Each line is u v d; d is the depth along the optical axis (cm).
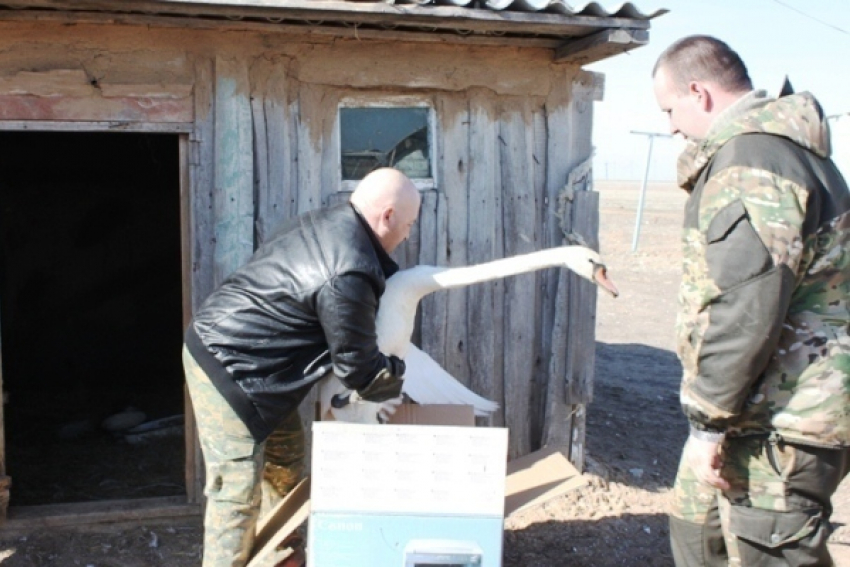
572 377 498
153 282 841
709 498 291
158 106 430
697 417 264
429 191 473
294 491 363
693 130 282
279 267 329
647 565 426
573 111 491
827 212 259
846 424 261
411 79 462
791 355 262
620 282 1419
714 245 254
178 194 838
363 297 318
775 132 257
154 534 440
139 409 722
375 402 339
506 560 425
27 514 443
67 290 817
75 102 420
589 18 423
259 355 333
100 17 409
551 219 491
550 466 377
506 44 465
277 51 442
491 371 490
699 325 260
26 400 754
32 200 801
